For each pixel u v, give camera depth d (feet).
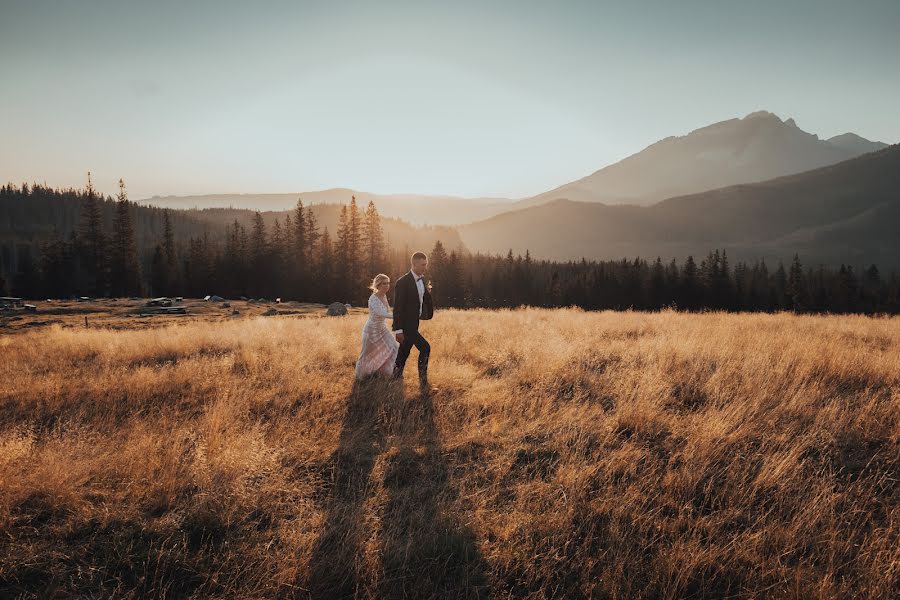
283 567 8.55
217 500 10.40
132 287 202.69
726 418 15.01
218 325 46.21
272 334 33.91
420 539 9.43
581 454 13.07
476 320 42.37
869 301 251.60
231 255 227.40
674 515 10.41
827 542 9.23
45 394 19.15
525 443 14.21
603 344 28.17
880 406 16.07
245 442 13.29
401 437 14.47
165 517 10.14
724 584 8.40
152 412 16.72
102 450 13.30
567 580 8.55
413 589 8.16
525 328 34.94
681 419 15.70
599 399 17.95
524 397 18.08
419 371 21.26
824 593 7.75
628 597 7.96
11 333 67.62
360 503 10.83
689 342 26.16
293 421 15.84
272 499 10.92
